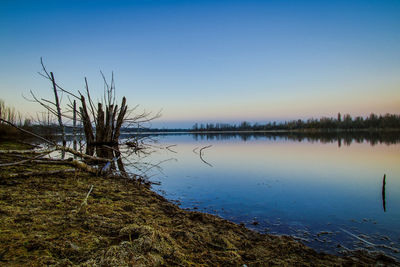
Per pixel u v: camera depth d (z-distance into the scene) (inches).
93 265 97.2
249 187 339.0
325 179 390.6
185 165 531.2
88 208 173.2
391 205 259.9
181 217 194.5
